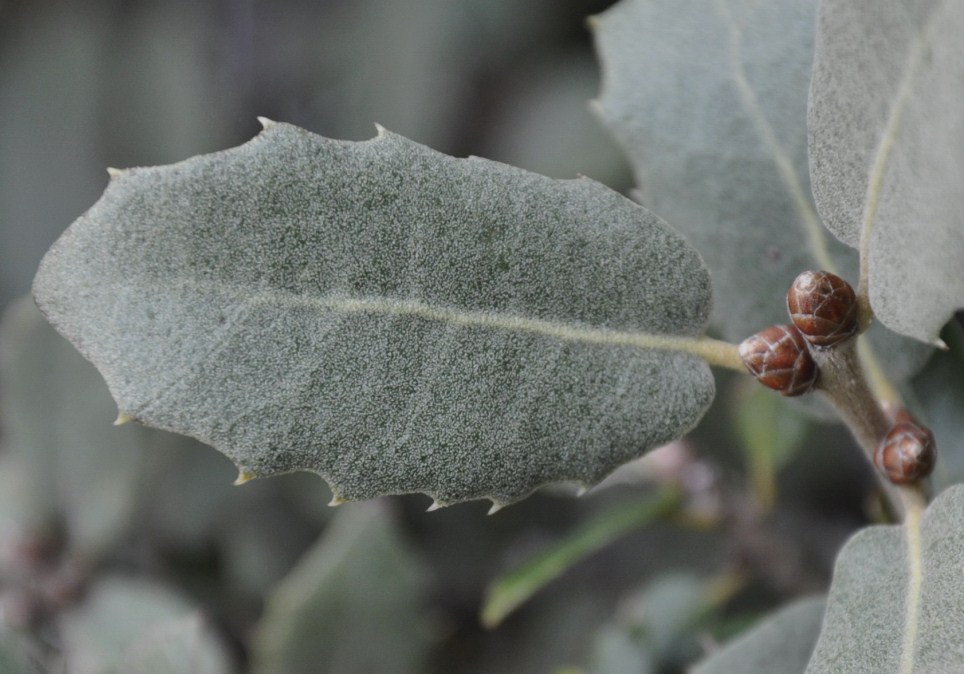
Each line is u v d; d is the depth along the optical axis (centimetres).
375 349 10
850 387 11
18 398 15
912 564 11
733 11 12
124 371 10
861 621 10
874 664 10
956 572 10
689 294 11
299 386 10
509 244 11
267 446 10
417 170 10
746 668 12
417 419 10
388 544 14
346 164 10
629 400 11
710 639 13
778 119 12
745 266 12
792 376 11
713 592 14
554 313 11
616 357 11
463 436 11
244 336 10
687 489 14
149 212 10
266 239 10
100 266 10
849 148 10
